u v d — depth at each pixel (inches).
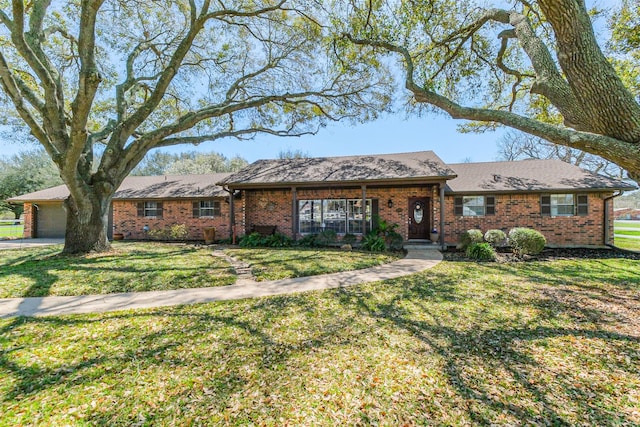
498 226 471.2
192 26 365.7
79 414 89.7
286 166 570.9
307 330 152.6
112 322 163.0
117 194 604.1
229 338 143.4
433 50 303.1
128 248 435.2
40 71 295.7
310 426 85.2
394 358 123.5
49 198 637.3
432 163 482.9
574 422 86.1
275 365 118.3
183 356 125.7
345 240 460.1
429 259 356.8
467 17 267.9
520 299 199.6
